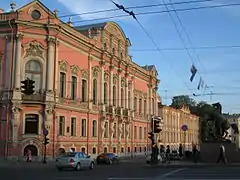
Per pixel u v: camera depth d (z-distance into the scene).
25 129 41.12
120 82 61.56
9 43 41.75
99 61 54.09
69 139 45.56
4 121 40.88
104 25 55.25
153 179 19.62
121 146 61.09
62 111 44.41
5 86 41.38
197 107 121.56
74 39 46.94
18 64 41.44
